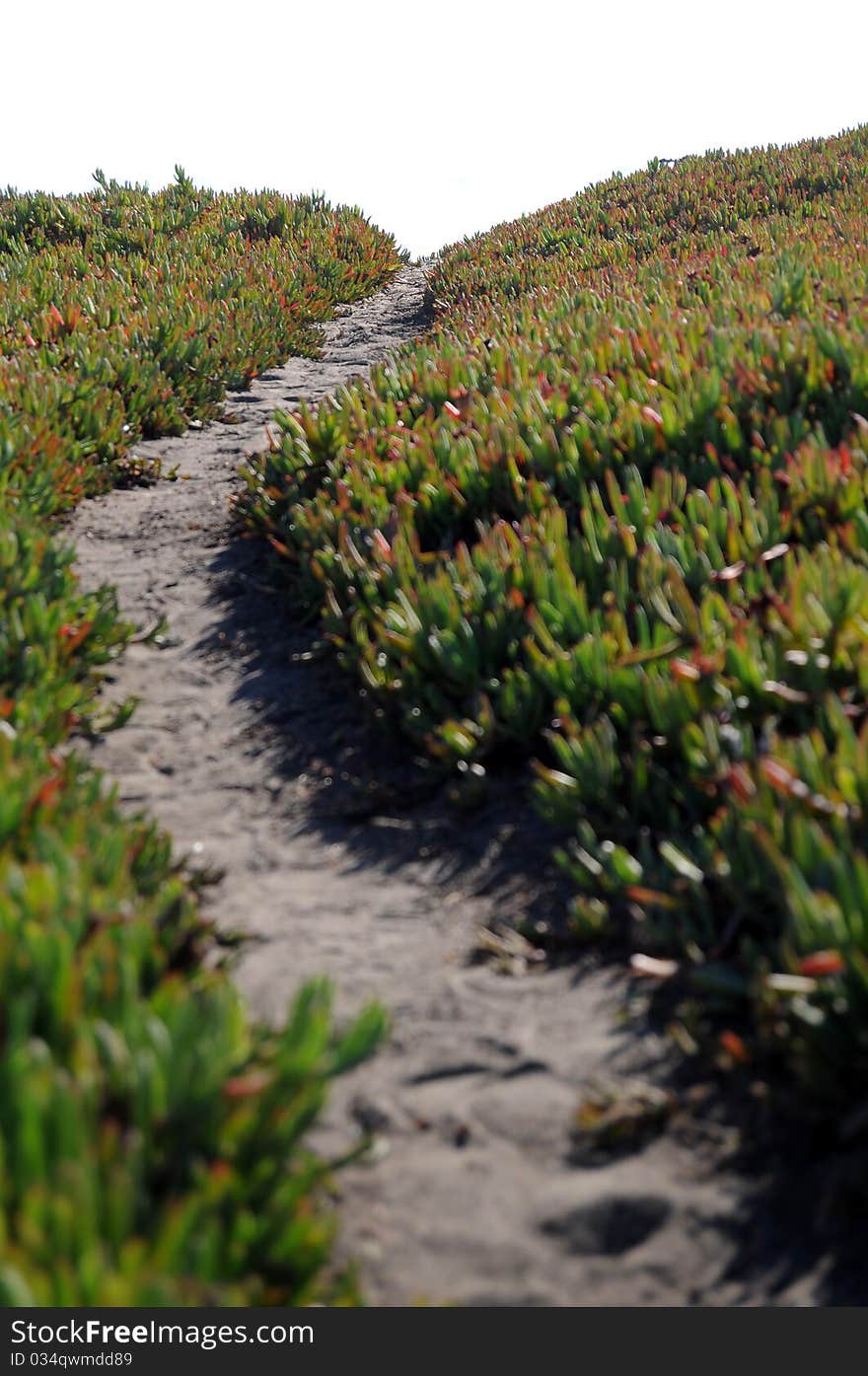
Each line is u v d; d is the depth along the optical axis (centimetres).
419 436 661
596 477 586
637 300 986
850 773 291
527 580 476
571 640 441
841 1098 244
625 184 2169
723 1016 285
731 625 392
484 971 323
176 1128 205
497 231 2056
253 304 1360
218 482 824
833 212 1491
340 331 1495
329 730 476
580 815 366
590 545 490
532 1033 293
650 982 305
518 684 429
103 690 524
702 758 345
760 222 1530
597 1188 241
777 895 284
